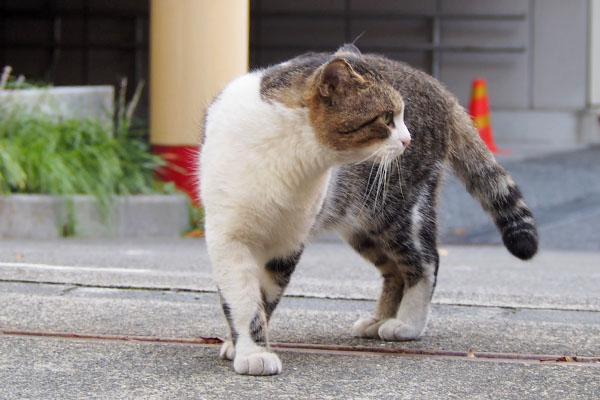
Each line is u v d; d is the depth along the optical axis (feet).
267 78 12.21
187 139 30.76
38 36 52.90
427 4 51.72
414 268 14.52
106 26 52.75
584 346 13.83
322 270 21.31
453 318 15.84
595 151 46.57
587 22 51.29
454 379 11.76
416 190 14.46
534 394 11.15
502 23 51.72
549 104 51.93
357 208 14.08
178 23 30.45
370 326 14.46
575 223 31.91
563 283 20.42
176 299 16.78
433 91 14.76
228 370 11.98
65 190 27.66
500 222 15.49
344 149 12.02
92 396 10.67
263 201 11.91
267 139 11.74
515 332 14.75
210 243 12.09
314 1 52.13
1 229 26.81
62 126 30.01
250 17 52.37
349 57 12.46
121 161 30.35
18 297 16.21
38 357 12.30
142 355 12.61
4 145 27.99
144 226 28.73
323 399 10.76
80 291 17.28
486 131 44.57
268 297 13.12
